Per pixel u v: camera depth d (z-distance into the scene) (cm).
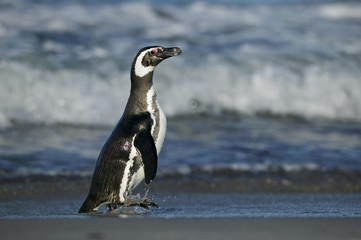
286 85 4438
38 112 3797
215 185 2531
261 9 6300
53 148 3033
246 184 2564
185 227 1327
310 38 5341
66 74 4047
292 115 4266
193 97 4209
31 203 2139
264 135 3531
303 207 2023
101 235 1217
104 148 1858
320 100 4409
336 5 6612
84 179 2548
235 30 5394
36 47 4391
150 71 1938
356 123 4169
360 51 5053
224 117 4088
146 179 1764
